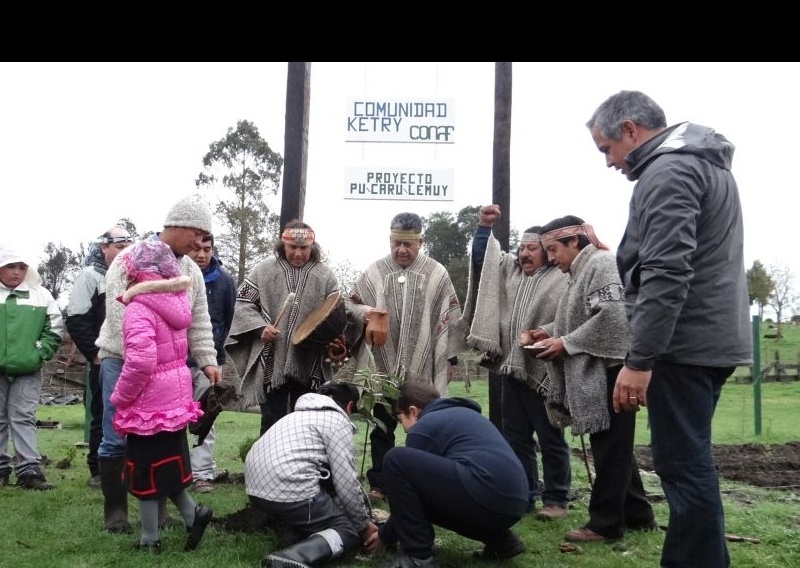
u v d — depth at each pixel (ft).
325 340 17.78
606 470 15.23
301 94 21.97
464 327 19.20
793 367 96.27
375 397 16.99
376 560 13.79
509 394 18.34
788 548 15.44
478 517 13.00
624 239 11.69
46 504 17.90
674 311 10.54
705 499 10.92
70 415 49.21
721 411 59.06
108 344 15.33
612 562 13.98
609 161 12.37
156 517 14.07
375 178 20.77
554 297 17.52
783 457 31.55
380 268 19.76
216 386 15.51
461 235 155.63
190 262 16.19
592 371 15.20
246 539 14.70
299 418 14.19
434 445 13.51
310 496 13.62
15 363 20.26
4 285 20.66
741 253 11.43
